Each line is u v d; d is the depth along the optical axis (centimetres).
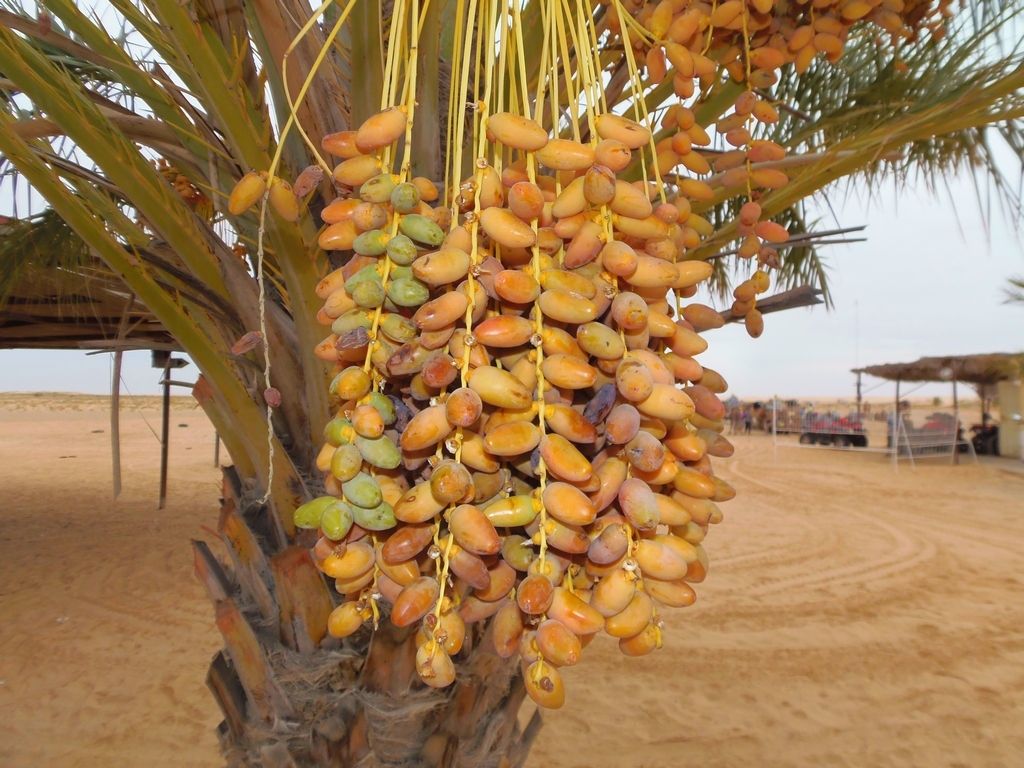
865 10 157
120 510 1202
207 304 184
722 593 776
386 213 90
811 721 502
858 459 2192
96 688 527
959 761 456
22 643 609
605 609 86
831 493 1481
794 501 1378
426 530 88
